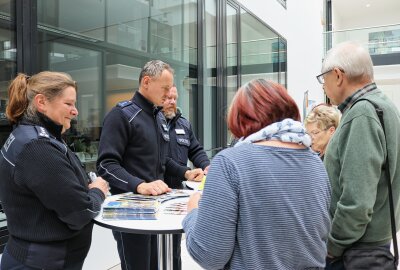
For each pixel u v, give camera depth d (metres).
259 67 5.78
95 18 2.82
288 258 0.90
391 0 13.66
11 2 2.18
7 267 1.27
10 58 2.18
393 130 1.21
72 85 1.35
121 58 3.10
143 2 3.36
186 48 3.98
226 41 4.71
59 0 2.50
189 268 2.81
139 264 1.74
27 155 1.18
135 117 1.78
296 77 7.76
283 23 6.95
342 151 1.24
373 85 1.29
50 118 1.31
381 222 1.24
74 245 1.31
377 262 1.22
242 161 0.90
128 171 1.77
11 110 1.31
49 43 2.44
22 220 1.23
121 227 1.19
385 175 1.22
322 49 10.48
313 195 0.93
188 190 1.73
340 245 1.23
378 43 10.02
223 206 0.87
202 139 4.19
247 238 0.87
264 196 0.87
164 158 1.98
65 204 1.21
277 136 0.93
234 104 1.00
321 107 2.04
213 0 4.45
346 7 14.33
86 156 2.74
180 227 1.18
